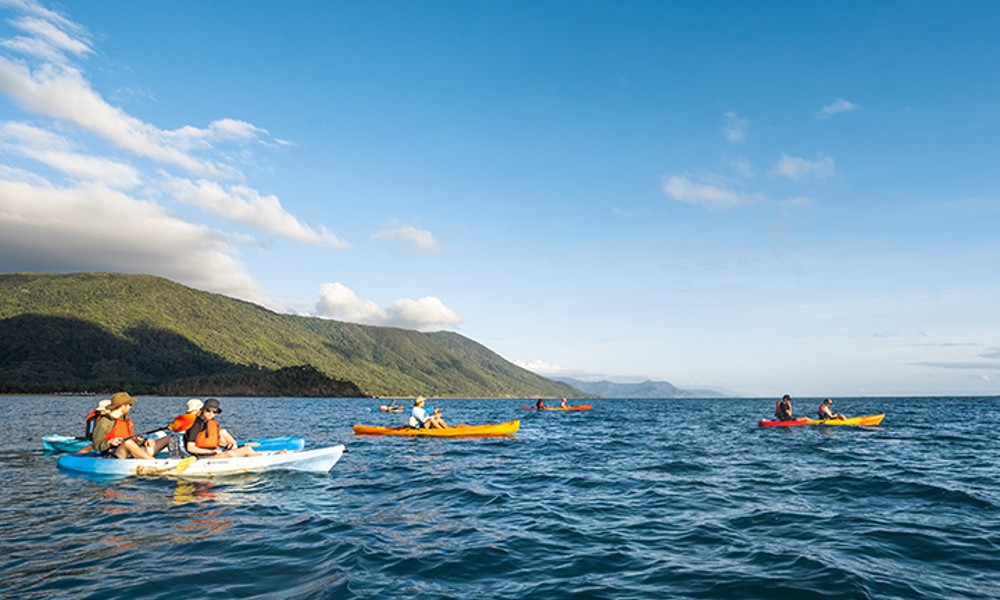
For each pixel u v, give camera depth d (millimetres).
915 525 8812
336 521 9109
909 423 37375
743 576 6375
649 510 10203
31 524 8789
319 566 6664
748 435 27688
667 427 36062
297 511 9875
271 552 7254
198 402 15016
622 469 15695
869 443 22938
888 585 6016
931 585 6035
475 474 14602
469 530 8641
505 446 22391
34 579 6184
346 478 13602
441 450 20484
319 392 189125
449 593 5828
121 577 6254
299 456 14172
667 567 6762
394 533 8375
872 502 10703
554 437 27312
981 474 14172
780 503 10711
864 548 7500
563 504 10758
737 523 9109
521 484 13102
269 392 179875
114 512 9664
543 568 6742
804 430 30469
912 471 14695
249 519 9195
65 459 14164
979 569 6594
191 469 13273
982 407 78125
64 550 7340
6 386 141625
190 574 6359
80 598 5609
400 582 6152
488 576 6422
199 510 9859
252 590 5852
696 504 10719
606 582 6219
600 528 8836
